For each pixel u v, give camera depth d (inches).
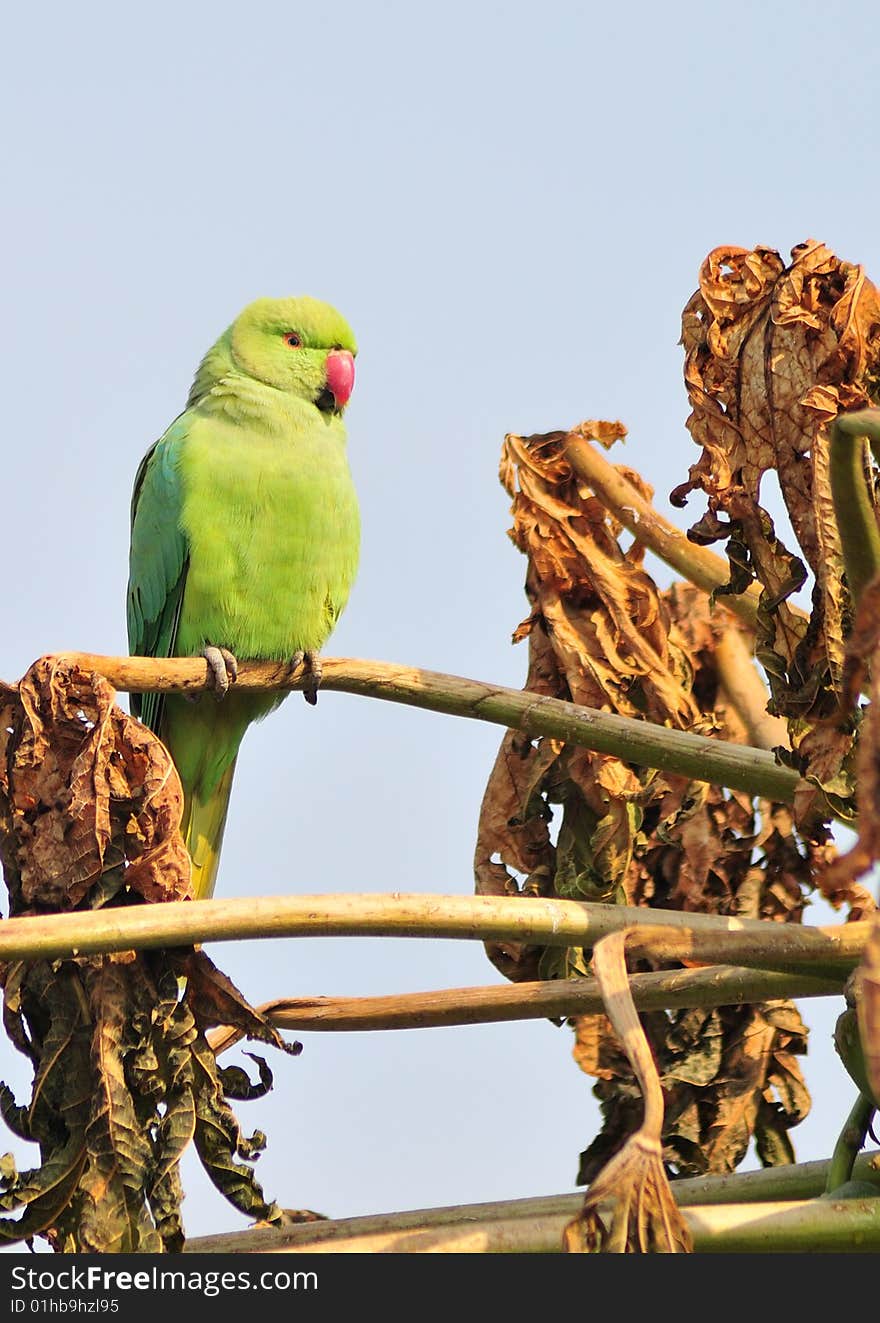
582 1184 378.3
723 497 326.6
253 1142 292.8
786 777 341.1
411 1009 332.2
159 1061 290.7
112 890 304.3
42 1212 284.2
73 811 306.2
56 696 315.0
